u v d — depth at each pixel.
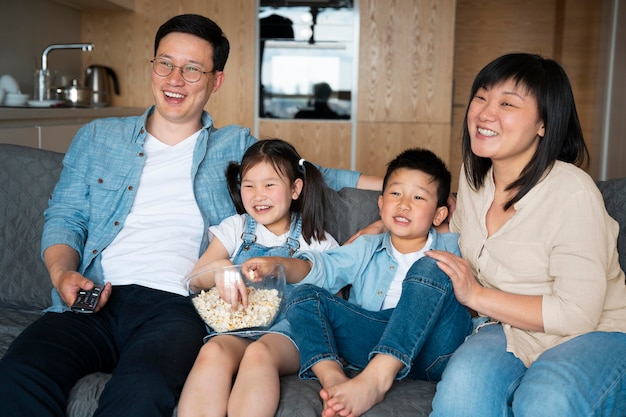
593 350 1.32
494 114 1.49
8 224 1.97
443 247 1.74
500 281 1.51
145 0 4.61
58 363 1.45
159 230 1.81
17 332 1.76
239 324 1.55
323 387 1.43
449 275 1.43
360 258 1.75
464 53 5.60
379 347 1.42
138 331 1.61
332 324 1.60
